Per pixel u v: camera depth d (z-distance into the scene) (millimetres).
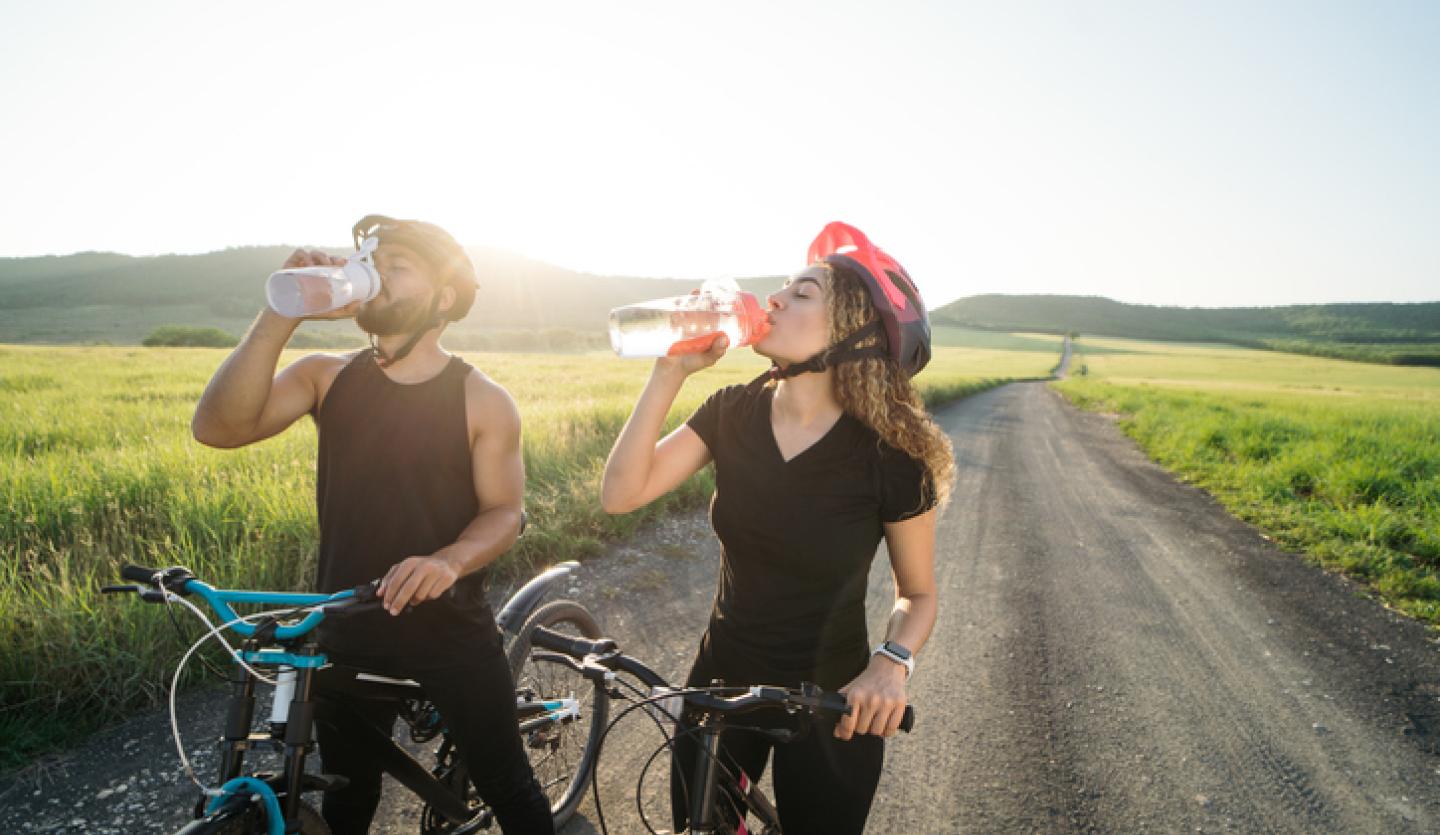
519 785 1978
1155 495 10227
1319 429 16922
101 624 3189
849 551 1519
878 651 1394
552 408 11273
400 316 1629
